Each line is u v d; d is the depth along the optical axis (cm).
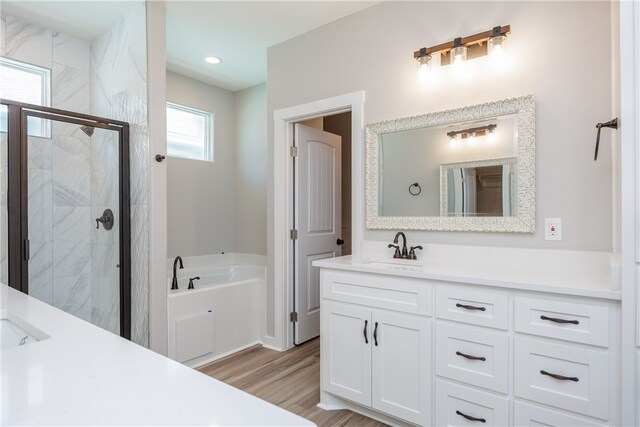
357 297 213
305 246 344
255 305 349
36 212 255
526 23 206
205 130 428
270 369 289
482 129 220
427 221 238
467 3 226
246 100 439
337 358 222
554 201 196
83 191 276
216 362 304
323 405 230
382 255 259
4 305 147
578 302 147
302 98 308
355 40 276
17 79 289
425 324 187
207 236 419
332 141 379
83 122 264
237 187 447
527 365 159
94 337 105
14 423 58
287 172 329
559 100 196
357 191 271
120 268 274
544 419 154
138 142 270
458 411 177
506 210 210
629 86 129
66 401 66
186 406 65
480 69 221
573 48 192
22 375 78
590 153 187
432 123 236
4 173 237
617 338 139
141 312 267
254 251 430
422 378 188
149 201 262
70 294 279
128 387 72
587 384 145
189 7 269
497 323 166
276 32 306
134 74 272
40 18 285
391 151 255
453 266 214
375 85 265
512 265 208
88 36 317
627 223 131
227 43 325
